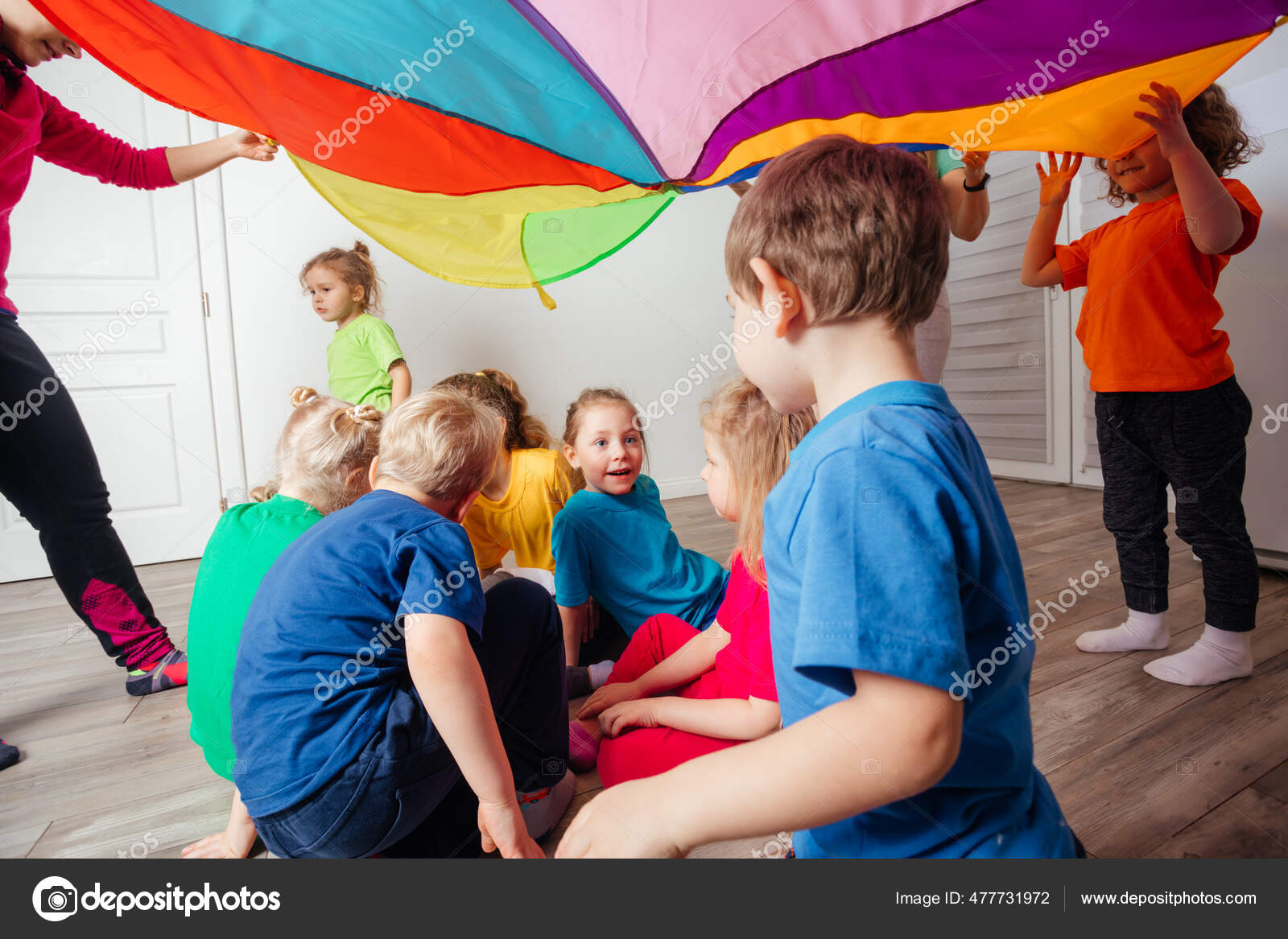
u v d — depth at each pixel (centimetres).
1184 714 106
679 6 79
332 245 257
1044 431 291
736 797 39
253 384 251
